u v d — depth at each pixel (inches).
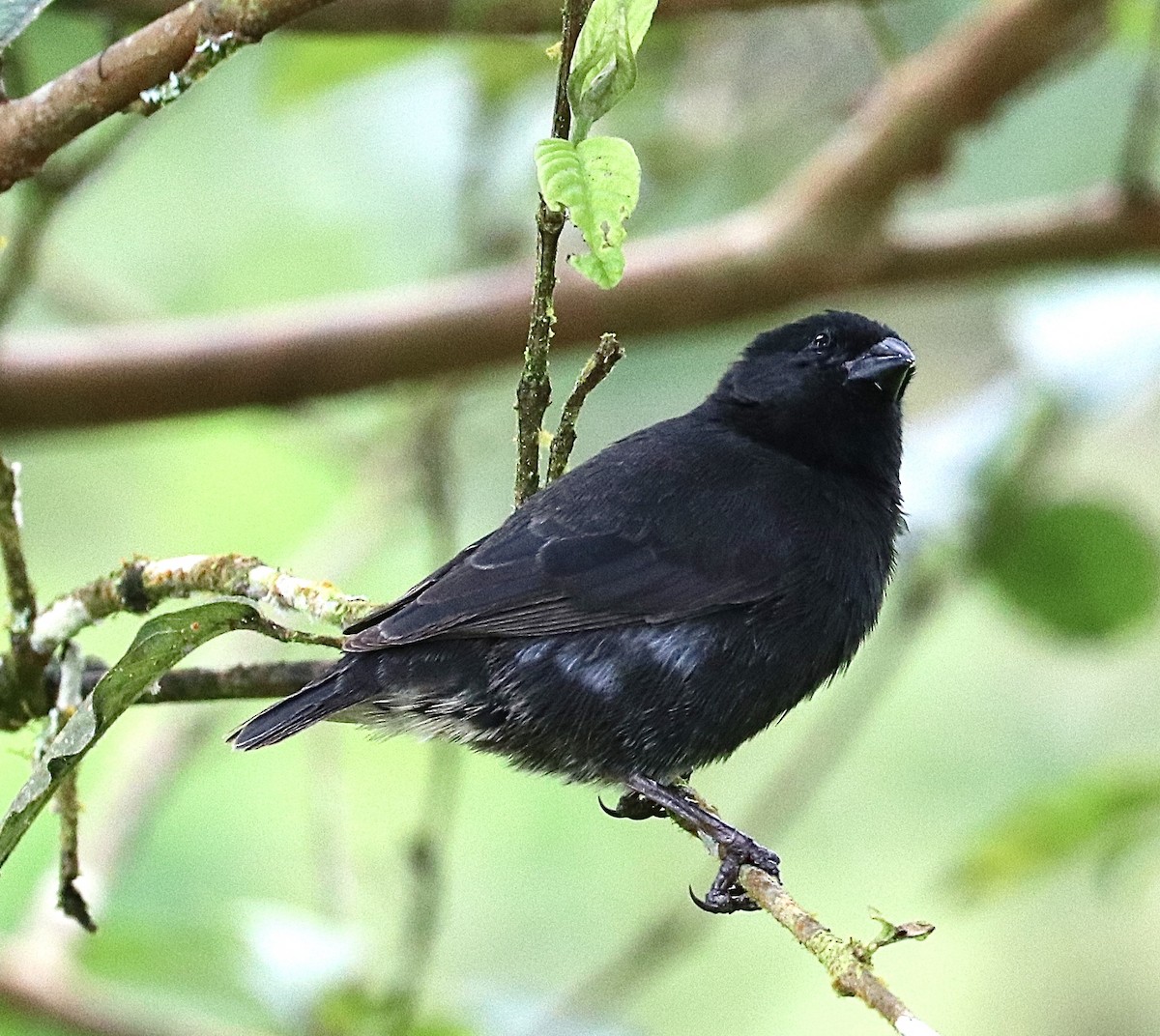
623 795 345.4
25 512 553.9
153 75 242.2
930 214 546.9
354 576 494.3
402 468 500.1
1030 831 382.6
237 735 295.9
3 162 248.7
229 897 498.9
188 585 295.6
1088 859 408.2
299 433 541.0
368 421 560.7
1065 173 535.8
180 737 442.6
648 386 533.6
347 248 544.7
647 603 322.3
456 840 535.5
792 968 545.3
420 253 540.4
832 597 339.3
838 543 343.0
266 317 433.1
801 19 495.8
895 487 378.9
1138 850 390.0
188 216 550.3
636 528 327.9
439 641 312.3
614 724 322.7
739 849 315.9
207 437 561.0
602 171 225.5
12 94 374.6
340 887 438.3
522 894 533.6
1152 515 582.9
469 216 504.1
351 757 528.4
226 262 549.0
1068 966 544.4
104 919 389.1
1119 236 434.9
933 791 553.3
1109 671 564.4
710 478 342.3
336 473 557.6
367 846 514.0
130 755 482.3
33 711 302.8
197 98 545.3
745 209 526.9
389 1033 370.0
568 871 537.3
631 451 349.7
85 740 250.4
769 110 499.8
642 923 493.7
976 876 389.4
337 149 543.2
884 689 527.2
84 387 420.8
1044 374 421.7
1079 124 534.0
